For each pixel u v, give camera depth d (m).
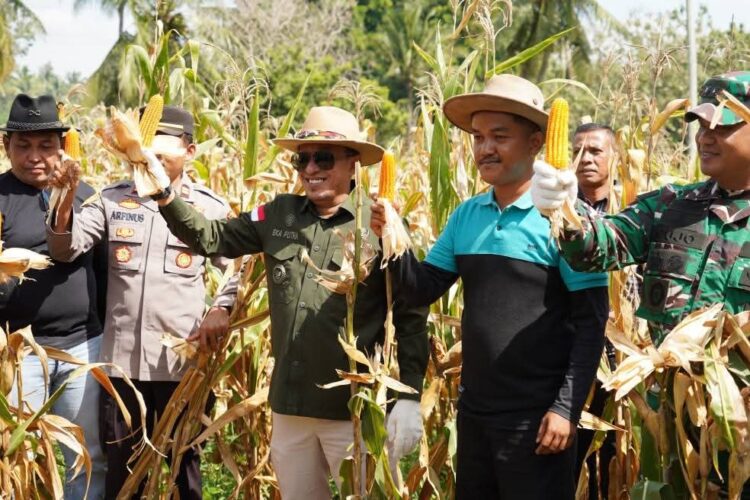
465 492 3.73
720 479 3.48
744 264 3.33
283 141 4.04
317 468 4.16
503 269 3.56
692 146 5.21
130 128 3.65
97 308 4.98
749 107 3.36
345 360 3.98
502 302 3.56
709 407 3.43
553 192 2.96
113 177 8.87
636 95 4.99
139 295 4.69
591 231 3.23
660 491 3.65
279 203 4.15
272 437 4.21
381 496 3.89
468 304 3.68
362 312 3.95
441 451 4.58
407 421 3.92
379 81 45.72
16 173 4.74
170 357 4.70
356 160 4.04
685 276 3.41
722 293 3.36
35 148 4.65
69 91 7.13
